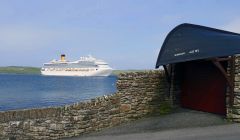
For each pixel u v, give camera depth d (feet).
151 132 49.75
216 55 52.75
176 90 65.67
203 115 58.44
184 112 61.93
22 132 54.49
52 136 51.78
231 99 53.01
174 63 63.52
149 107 60.95
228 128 48.73
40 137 52.70
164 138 45.06
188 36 61.00
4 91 262.26
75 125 51.67
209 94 60.13
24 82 428.97
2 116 66.54
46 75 606.96
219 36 57.31
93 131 53.52
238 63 52.47
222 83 57.31
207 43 56.44
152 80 61.72
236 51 52.21
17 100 175.42
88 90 274.16
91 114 53.31
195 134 46.01
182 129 50.03
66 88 303.07
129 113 58.29
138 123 56.70
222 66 56.08
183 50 58.23
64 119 51.34
